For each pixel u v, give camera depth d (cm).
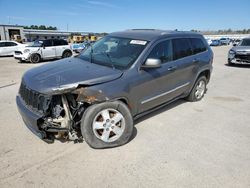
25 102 349
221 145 377
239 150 363
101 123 340
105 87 333
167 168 310
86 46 516
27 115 323
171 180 287
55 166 307
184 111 529
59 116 325
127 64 380
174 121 469
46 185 272
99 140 343
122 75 358
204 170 308
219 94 693
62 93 312
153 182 282
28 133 394
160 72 425
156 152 348
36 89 322
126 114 354
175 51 476
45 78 340
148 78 398
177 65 472
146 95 407
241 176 298
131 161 323
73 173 294
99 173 296
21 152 337
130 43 425
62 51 1630
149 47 404
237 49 1267
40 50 1490
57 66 395
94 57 428
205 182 285
